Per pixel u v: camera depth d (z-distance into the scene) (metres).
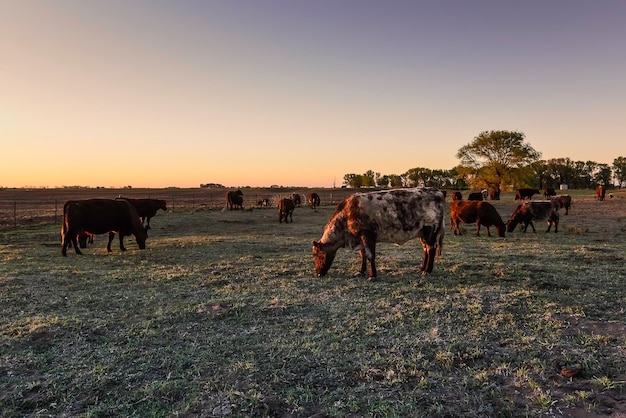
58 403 3.99
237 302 7.21
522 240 16.45
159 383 4.28
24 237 18.22
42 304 7.36
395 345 5.19
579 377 4.21
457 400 3.84
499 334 5.44
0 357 5.01
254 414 3.70
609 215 28.39
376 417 3.60
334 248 9.55
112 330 6.02
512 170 63.09
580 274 8.97
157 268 10.69
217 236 18.66
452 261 10.85
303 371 4.55
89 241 17.06
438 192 9.52
